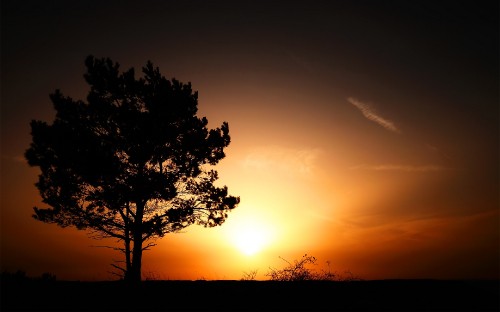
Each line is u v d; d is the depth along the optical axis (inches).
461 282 564.7
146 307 462.6
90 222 706.2
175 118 760.3
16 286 539.2
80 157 681.6
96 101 735.7
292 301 485.7
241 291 522.6
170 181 730.8
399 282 563.2
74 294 509.7
